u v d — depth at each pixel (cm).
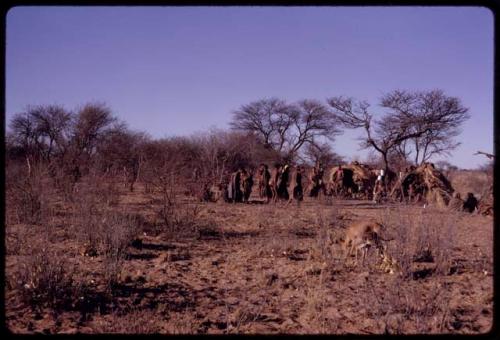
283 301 752
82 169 1703
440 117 3572
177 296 771
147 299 749
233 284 843
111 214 1191
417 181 2373
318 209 1664
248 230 1454
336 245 1115
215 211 1881
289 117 5462
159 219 1426
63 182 1461
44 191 1311
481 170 1783
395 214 1109
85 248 1015
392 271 888
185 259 1038
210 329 628
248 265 980
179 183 1554
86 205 1200
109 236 1077
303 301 749
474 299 746
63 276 761
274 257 1062
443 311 655
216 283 849
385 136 3712
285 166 2617
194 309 709
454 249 1127
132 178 2094
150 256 1052
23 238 1011
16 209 1259
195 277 885
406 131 3631
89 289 775
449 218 1074
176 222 1335
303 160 5406
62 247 1036
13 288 729
